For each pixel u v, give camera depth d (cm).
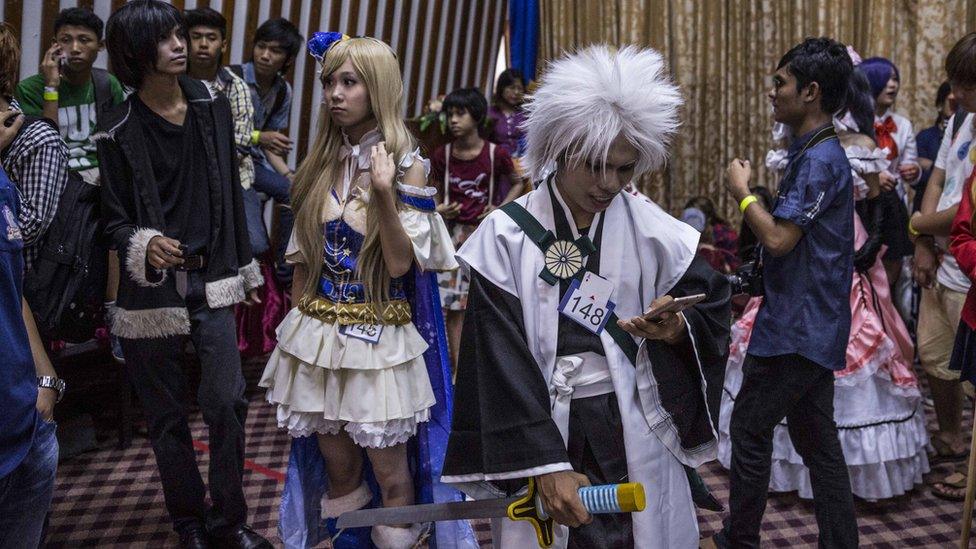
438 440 227
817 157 224
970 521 236
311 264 219
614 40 604
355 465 227
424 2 605
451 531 226
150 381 257
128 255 241
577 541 157
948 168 289
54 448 158
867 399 299
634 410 152
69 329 263
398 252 206
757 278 239
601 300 151
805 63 223
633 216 155
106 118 245
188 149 253
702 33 582
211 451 264
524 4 645
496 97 570
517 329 151
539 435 145
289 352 216
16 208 153
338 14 541
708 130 591
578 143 142
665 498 155
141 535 288
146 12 236
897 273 405
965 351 236
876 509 304
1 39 196
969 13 542
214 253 255
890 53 560
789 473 312
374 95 210
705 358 155
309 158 221
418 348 219
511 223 153
